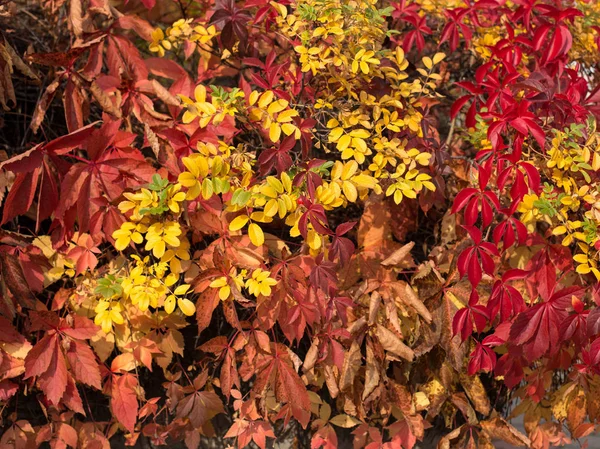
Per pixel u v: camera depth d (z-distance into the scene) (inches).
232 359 36.2
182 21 40.5
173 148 35.1
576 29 46.8
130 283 32.9
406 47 45.6
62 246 35.2
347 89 36.7
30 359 33.3
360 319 36.6
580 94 38.1
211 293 35.0
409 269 40.7
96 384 34.4
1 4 37.4
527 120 34.4
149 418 40.8
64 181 32.7
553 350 35.8
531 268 37.2
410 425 38.6
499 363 38.4
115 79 36.1
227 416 42.0
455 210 35.2
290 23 36.7
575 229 37.7
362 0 38.1
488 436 39.6
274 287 35.2
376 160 35.9
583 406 40.3
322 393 42.4
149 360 36.2
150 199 31.6
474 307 35.8
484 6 44.3
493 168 39.8
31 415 38.9
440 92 49.1
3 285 33.4
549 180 37.9
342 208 43.5
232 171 33.2
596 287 35.0
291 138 33.5
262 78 36.1
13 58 35.6
